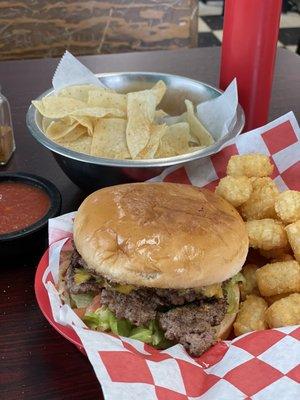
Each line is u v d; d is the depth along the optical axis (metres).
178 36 0.68
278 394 0.20
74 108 0.34
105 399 0.19
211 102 0.36
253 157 0.31
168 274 0.23
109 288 0.24
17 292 0.27
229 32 0.37
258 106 0.39
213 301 0.25
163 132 0.34
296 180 0.33
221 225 0.25
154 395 0.20
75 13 0.65
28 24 0.65
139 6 0.66
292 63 0.52
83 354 0.23
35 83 0.48
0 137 0.36
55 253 0.26
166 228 0.24
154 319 0.24
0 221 0.29
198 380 0.21
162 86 0.38
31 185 0.31
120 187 0.27
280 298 0.26
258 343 0.22
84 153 0.31
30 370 0.23
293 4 1.34
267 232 0.27
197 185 0.32
